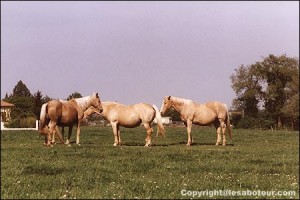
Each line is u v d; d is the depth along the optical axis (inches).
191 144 1019.9
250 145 1000.9
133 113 948.0
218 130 1023.0
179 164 585.9
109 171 523.5
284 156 712.4
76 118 943.7
